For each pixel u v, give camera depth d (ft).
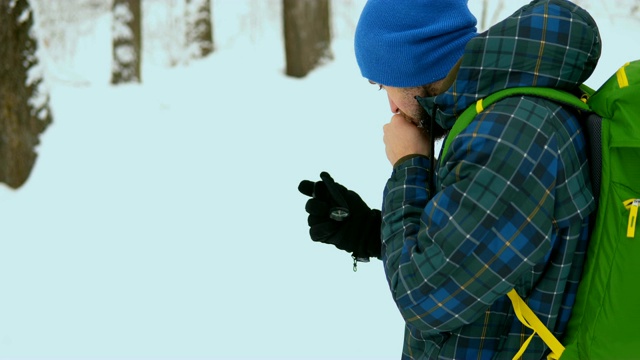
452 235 3.60
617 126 3.61
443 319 3.82
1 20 18.67
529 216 3.53
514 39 3.68
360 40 4.45
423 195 4.13
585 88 4.20
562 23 3.69
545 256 3.74
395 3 4.27
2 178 18.52
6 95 18.65
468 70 3.77
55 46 43.75
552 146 3.57
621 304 3.62
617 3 35.78
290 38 31.09
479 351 4.00
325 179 4.74
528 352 3.95
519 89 3.67
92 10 51.13
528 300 3.87
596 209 3.78
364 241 4.75
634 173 3.58
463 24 4.26
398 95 4.44
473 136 3.62
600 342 3.71
